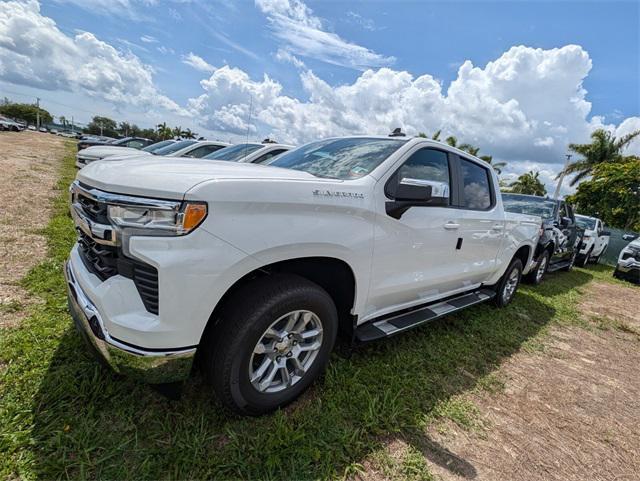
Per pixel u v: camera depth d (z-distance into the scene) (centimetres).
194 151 948
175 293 160
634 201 1711
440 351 322
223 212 169
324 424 206
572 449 226
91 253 202
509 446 219
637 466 219
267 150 739
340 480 175
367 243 233
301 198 196
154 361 163
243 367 186
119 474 162
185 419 196
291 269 223
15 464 159
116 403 199
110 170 188
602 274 999
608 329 479
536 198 833
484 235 370
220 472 170
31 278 334
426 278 300
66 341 245
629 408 284
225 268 169
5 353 225
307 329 219
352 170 260
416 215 271
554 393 289
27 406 189
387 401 236
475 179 369
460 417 237
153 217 161
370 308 261
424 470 189
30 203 627
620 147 2419
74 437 175
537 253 646
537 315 486
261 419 204
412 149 281
